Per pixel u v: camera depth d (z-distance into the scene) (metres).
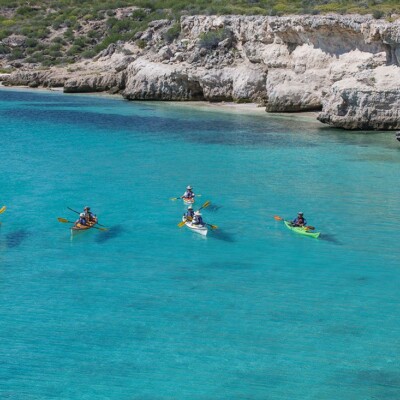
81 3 157.62
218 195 41.19
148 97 91.38
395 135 59.97
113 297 26.39
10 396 19.50
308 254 31.52
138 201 39.91
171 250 31.91
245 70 84.19
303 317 24.75
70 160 50.88
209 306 25.61
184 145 56.81
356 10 82.62
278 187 42.94
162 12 131.75
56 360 21.47
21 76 113.31
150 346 22.39
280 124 67.88
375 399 19.50
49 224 35.56
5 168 47.75
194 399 19.41
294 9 98.06
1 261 30.19
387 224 35.81
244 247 32.41
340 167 48.19
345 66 71.06
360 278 28.70
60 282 27.91
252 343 22.67
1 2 159.88
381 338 23.16
